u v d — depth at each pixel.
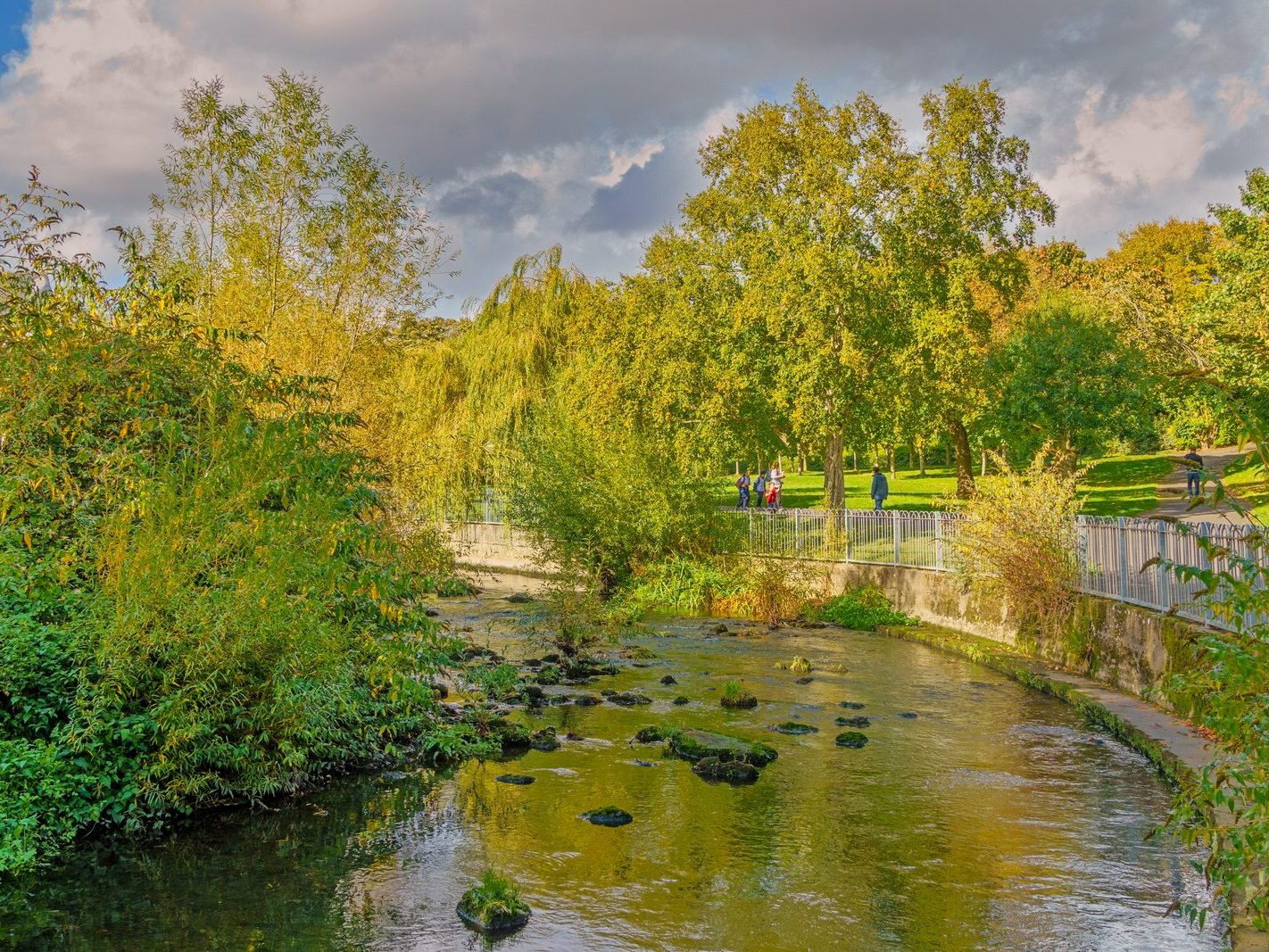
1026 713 13.66
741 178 30.33
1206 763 10.17
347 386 18.50
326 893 7.45
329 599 10.19
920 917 7.03
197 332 11.42
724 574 26.22
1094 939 6.64
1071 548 17.22
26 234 11.20
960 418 33.69
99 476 9.79
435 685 14.63
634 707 14.12
